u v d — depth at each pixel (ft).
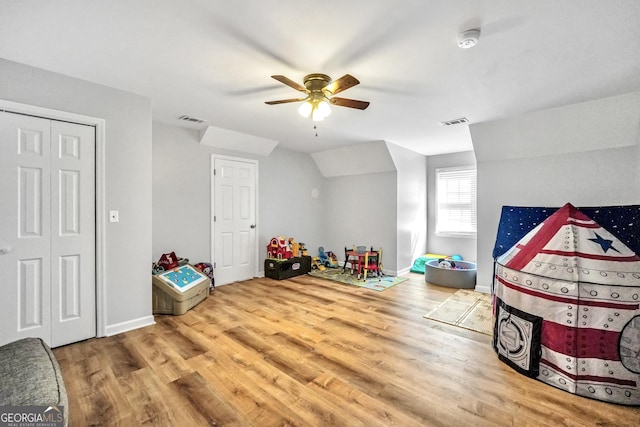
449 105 9.71
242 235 14.92
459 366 6.91
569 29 5.59
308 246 18.48
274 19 5.33
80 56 6.71
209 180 13.56
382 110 10.25
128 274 8.81
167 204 12.17
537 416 5.24
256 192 15.52
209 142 13.33
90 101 8.05
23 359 3.85
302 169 18.10
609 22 5.37
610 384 5.64
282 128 12.69
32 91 7.16
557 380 6.07
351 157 16.93
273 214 16.46
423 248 18.45
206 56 6.69
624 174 9.85
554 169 11.08
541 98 9.09
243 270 14.99
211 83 8.16
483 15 5.20
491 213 12.58
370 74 7.53
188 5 4.95
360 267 15.61
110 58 6.81
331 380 6.31
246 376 6.44
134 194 8.93
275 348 7.73
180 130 12.54
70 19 5.34
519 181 11.84
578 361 5.89
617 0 4.78
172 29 5.67
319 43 6.13
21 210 7.11
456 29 5.61
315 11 5.10
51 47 6.33
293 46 6.24
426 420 5.13
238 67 7.22
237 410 5.36
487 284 12.79
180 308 10.02
